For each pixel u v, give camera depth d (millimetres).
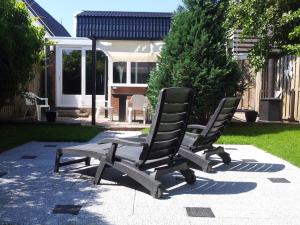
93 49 11477
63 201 4363
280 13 12555
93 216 3904
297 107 13070
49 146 8016
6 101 10523
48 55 15562
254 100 17375
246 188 5102
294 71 13273
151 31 17750
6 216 3840
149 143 4645
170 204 4367
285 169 6266
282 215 4082
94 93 11648
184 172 5285
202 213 4090
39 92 15414
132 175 4770
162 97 4488
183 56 10039
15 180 5234
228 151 7875
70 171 5766
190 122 10133
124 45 14438
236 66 10438
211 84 9836
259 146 8359
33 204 4234
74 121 12617
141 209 4168
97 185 5051
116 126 11188
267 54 13352
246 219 3941
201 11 10258
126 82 16156
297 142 8727
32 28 10172
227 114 6465
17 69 9430
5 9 8711
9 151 7398
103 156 5043
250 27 12711
